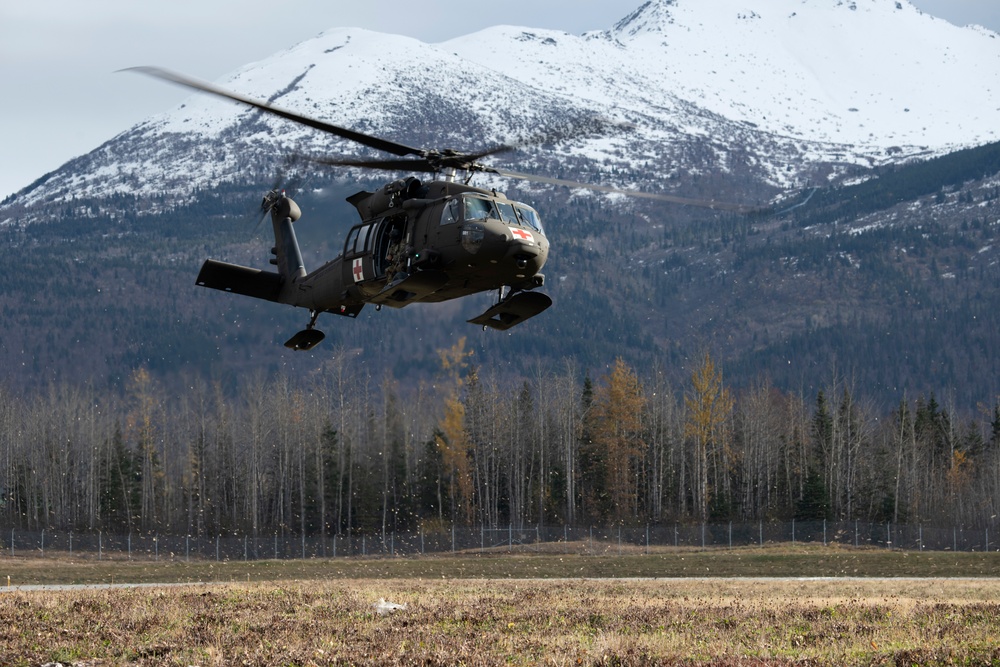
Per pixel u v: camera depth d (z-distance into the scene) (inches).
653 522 7411.4
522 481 7554.1
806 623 2074.3
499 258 1996.8
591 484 7819.9
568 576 4375.0
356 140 1977.1
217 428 7869.1
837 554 5393.7
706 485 7598.4
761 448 7824.8
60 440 7839.6
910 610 2266.2
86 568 4849.9
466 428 7785.4
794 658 1578.5
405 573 4473.4
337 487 7377.0
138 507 7642.7
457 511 7534.5
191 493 7598.4
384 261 2130.9
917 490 7859.3
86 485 7706.7
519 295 2096.5
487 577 4313.5
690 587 3346.5
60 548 6033.5
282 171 2532.0
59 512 7509.8
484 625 2052.2
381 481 7455.7
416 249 2048.5
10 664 1589.6
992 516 7204.7
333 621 2079.2
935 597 2957.7
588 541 6215.6
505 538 6515.8
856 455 7849.4
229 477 7775.6
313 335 2447.1
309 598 2504.9
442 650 1674.5
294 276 2497.5
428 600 2571.4
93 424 7869.1
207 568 4827.8
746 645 1756.9
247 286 2541.8
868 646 1711.4
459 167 2096.5
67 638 1795.0
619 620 2137.1
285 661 1600.6
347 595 2623.0
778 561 4909.0
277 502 7598.4
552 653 1641.2
